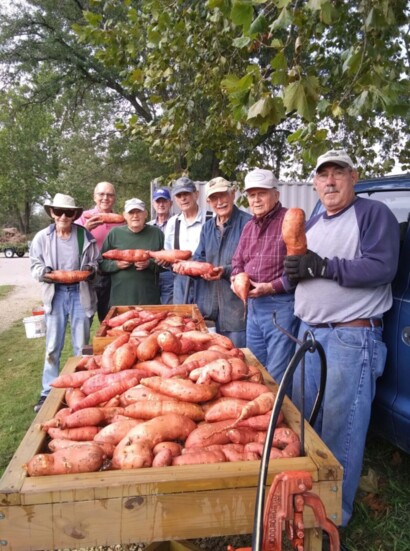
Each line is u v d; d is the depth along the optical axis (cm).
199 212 467
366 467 305
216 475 137
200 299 392
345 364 228
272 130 1461
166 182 627
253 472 138
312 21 356
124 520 135
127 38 518
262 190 312
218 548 221
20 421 409
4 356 629
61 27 1784
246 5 206
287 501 117
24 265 2391
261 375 210
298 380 268
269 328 316
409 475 293
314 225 261
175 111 541
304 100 228
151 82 534
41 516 132
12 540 133
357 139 627
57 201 404
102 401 191
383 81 252
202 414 179
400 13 312
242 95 248
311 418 179
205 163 1697
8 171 4538
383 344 236
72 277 399
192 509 137
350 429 229
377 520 253
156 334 229
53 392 214
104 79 1867
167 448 155
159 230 446
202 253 398
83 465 142
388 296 236
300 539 118
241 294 299
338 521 144
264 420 169
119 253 392
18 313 970
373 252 222
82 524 134
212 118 564
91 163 2098
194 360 207
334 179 236
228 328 379
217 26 471
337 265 225
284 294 312
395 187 288
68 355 628
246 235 336
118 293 420
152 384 188
